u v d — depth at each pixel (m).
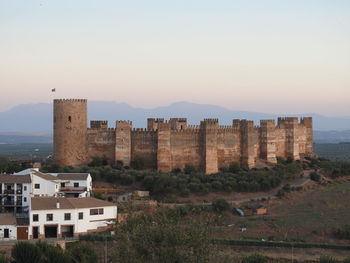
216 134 168.25
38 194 130.00
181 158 166.00
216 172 166.75
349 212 134.88
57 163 163.88
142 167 162.00
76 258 87.31
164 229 60.62
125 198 133.62
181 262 58.66
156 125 176.00
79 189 134.38
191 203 135.75
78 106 164.00
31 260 83.88
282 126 191.62
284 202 143.00
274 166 176.62
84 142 165.00
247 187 150.12
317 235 117.94
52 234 110.88
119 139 163.25
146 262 59.19
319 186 162.25
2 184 129.00
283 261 100.12
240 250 105.19
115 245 64.00
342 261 98.00
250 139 175.00
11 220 111.19
